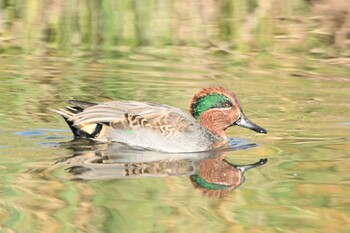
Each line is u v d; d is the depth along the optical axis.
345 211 10.28
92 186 11.15
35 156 12.49
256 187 11.34
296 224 9.82
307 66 20.31
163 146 13.29
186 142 13.38
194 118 13.96
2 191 10.82
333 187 11.32
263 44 22.38
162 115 13.53
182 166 12.41
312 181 11.59
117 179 11.54
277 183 11.49
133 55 21.08
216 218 9.95
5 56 20.53
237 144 13.82
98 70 19.34
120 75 18.91
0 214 9.97
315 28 23.69
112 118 13.45
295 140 14.04
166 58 20.83
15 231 9.41
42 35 22.66
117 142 13.39
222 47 22.03
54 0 25.80
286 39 22.77
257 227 9.73
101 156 12.66
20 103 15.95
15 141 13.26
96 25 23.58
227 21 24.45
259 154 13.16
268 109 16.38
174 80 18.58
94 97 16.78
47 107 15.72
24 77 18.33
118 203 10.48
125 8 25.47
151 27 23.64
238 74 19.38
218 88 14.09
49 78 18.31
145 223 9.70
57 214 9.99
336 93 17.77
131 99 16.78
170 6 26.06
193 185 11.38
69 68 19.42
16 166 11.95
